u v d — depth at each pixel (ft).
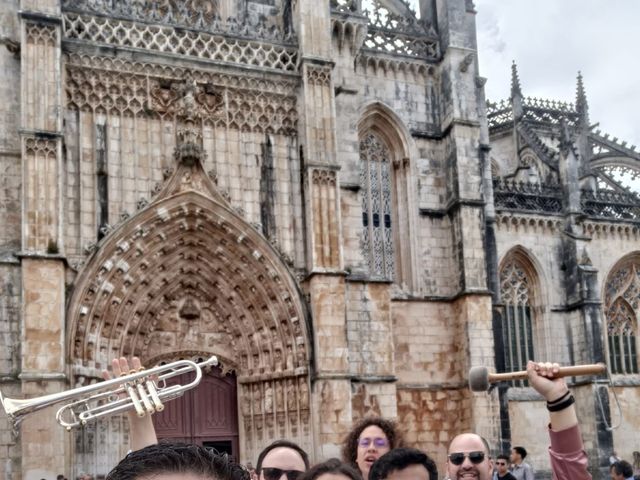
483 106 181.98
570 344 192.75
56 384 114.83
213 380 138.00
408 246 156.46
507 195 193.36
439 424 148.97
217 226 133.39
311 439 130.52
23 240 117.70
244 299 137.49
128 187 129.29
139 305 130.62
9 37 126.11
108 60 130.93
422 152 159.74
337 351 131.85
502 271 191.93
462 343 150.92
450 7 161.58
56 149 121.29
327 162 137.49
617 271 205.67
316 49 141.28
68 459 114.93
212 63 136.87
